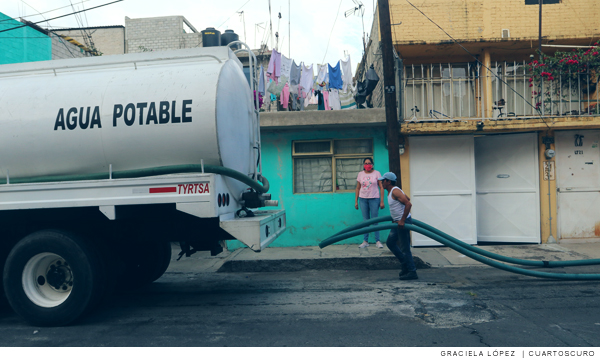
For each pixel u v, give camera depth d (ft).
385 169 30.89
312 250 29.01
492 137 30.91
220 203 15.19
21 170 16.02
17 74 17.47
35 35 38.45
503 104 29.73
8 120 15.90
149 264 20.88
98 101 15.61
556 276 18.61
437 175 30.30
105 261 16.29
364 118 29.32
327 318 15.15
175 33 60.54
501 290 18.47
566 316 14.74
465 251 19.06
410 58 31.19
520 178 30.17
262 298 18.49
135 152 15.34
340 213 31.01
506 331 13.34
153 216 16.96
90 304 15.20
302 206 31.22
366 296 18.11
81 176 15.39
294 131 31.37
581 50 28.04
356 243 30.86
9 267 15.44
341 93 34.27
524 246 29.12
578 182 29.73
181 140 15.06
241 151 17.30
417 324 14.17
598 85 28.53
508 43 28.71
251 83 18.86
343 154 31.45
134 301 18.72
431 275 22.06
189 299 18.84
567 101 27.78
